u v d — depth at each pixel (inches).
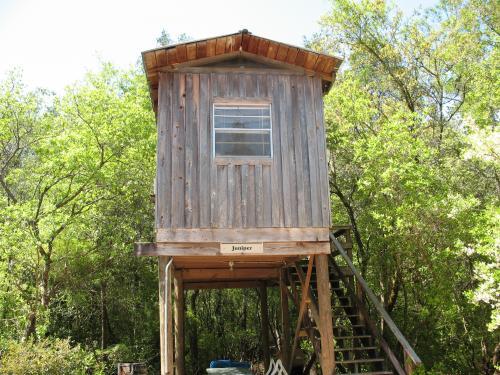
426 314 527.5
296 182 353.7
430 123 629.6
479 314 518.0
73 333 807.7
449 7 641.6
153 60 357.1
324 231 349.4
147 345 795.4
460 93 628.4
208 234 337.7
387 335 603.2
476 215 453.1
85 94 612.7
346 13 636.1
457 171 550.6
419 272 547.8
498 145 361.1
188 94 360.2
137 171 642.8
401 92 663.8
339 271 478.9
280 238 343.3
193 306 892.0
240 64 374.6
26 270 630.5
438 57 620.7
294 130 363.9
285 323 554.3
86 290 724.7
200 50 360.2
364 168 537.3
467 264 508.1
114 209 679.1
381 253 570.9
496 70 510.9
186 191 341.7
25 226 555.5
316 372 681.6
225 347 920.9
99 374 574.9
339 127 593.9
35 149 608.1
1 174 636.1
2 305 590.2
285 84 372.8
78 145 602.9
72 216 610.2
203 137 353.4
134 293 805.9
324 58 367.6
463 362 580.7
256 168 351.9
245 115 364.2
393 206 494.0
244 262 489.1
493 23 608.1
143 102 725.9
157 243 335.3
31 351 477.7
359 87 649.0
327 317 358.3
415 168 481.4
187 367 833.5
